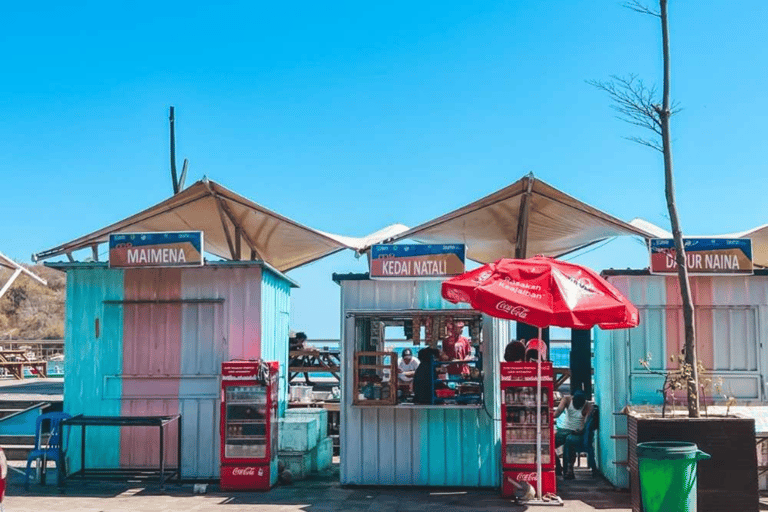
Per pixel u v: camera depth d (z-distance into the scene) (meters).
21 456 13.57
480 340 11.48
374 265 11.41
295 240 15.10
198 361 11.91
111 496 10.78
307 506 10.14
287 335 13.46
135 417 11.55
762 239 14.42
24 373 25.56
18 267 15.18
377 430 11.48
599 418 12.54
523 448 10.72
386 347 15.08
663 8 10.18
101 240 13.30
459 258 11.33
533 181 12.57
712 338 11.43
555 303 9.09
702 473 9.16
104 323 12.06
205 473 11.76
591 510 9.92
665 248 11.28
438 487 11.34
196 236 11.60
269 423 11.23
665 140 10.12
